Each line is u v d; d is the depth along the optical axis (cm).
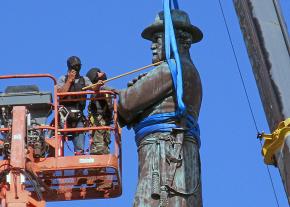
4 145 2072
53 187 2159
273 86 1389
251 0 1445
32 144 2097
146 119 1816
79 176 2138
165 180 1744
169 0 1891
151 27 1906
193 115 1823
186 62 1852
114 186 2169
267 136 1389
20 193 2008
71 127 2170
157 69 1833
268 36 1420
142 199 1738
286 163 1355
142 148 1797
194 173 1770
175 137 1786
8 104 2147
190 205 1738
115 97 2155
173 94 1819
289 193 1345
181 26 1902
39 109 2167
